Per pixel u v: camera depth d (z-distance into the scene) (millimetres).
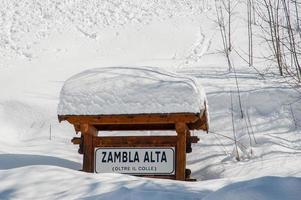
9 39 20484
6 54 18969
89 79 7234
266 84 12000
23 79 14617
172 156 7043
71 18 22469
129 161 7098
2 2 24312
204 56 16500
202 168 8477
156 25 20359
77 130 7508
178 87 6977
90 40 19703
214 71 13883
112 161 7125
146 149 7105
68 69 15484
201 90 7207
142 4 23609
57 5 23859
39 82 14008
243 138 9586
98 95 7047
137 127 8141
